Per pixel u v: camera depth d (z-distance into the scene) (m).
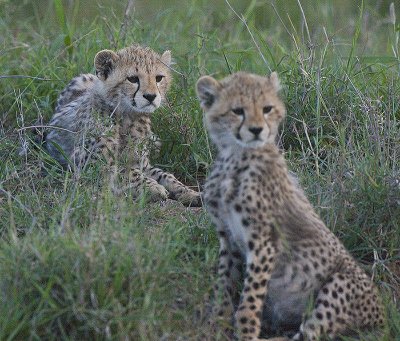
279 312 9.68
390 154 11.62
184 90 14.30
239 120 9.33
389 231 10.57
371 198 10.70
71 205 10.63
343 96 13.18
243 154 9.34
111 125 12.95
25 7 19.33
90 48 15.80
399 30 14.99
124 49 13.70
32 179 11.62
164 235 9.87
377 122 11.82
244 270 9.87
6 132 13.65
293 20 19.78
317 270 9.36
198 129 13.71
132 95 13.31
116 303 8.60
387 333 9.06
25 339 8.56
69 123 13.85
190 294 9.25
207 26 18.33
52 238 9.30
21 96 14.47
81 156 12.58
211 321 9.03
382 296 9.79
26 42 16.84
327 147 12.09
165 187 12.95
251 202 9.12
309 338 9.05
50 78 15.03
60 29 16.77
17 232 10.72
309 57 13.61
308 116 13.16
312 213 9.71
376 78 13.80
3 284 8.80
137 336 8.62
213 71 15.52
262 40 14.57
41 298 8.73
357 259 10.48
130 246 9.09
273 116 9.48
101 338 8.62
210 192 9.52
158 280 8.93
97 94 13.69
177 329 8.92
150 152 13.68
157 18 16.97
